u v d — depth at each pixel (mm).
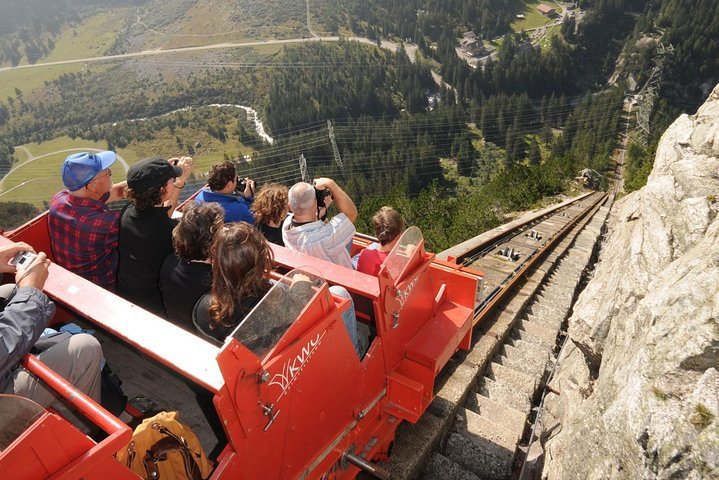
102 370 3053
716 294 2676
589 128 171250
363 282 3604
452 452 4969
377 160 168125
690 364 2611
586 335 5016
